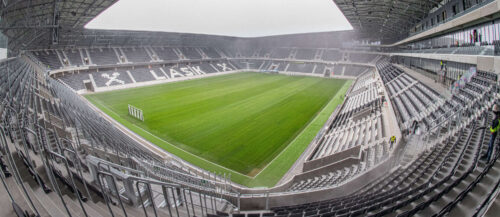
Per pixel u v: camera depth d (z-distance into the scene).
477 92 16.70
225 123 26.05
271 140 21.73
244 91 43.66
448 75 24.88
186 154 19.11
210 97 38.44
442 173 8.88
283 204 11.18
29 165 5.35
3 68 20.12
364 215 6.68
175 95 39.78
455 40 24.72
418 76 30.88
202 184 12.80
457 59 20.36
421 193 6.94
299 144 20.84
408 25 44.81
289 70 72.25
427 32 27.25
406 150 13.09
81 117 17.09
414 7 32.38
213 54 76.62
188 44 71.19
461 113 13.54
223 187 13.91
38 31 36.97
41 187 4.91
